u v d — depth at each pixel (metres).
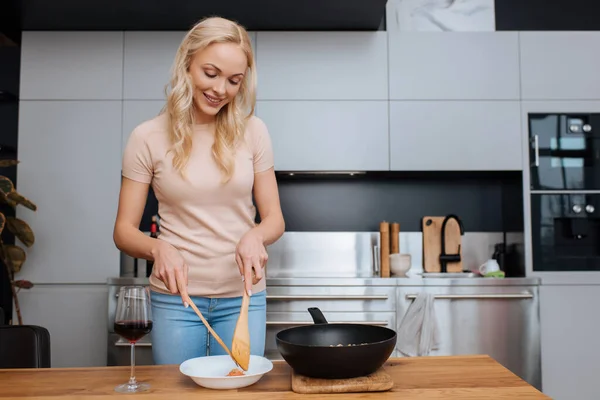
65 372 1.24
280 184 3.66
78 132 3.28
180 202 1.55
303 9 3.05
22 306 3.22
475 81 3.32
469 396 1.04
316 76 3.32
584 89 3.32
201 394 1.06
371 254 3.60
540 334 3.12
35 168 3.26
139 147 1.54
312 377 1.12
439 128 3.31
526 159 3.28
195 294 1.55
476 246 3.61
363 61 3.32
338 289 3.03
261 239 1.42
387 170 3.30
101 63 3.30
